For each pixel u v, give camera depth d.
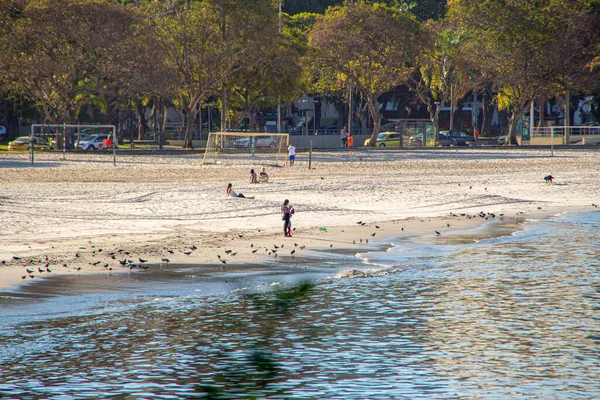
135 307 52.41
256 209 109.00
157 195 125.81
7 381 37.41
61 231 85.56
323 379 37.94
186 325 47.91
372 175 178.12
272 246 79.25
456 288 59.38
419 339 45.09
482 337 45.50
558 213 113.19
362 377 38.31
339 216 104.62
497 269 67.75
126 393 35.84
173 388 36.59
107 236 83.06
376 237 87.12
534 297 56.00
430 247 80.50
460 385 37.25
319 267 68.31
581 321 48.97
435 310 52.16
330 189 141.25
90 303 53.12
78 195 125.38
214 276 63.44
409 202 123.25
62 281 59.69
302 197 127.75
